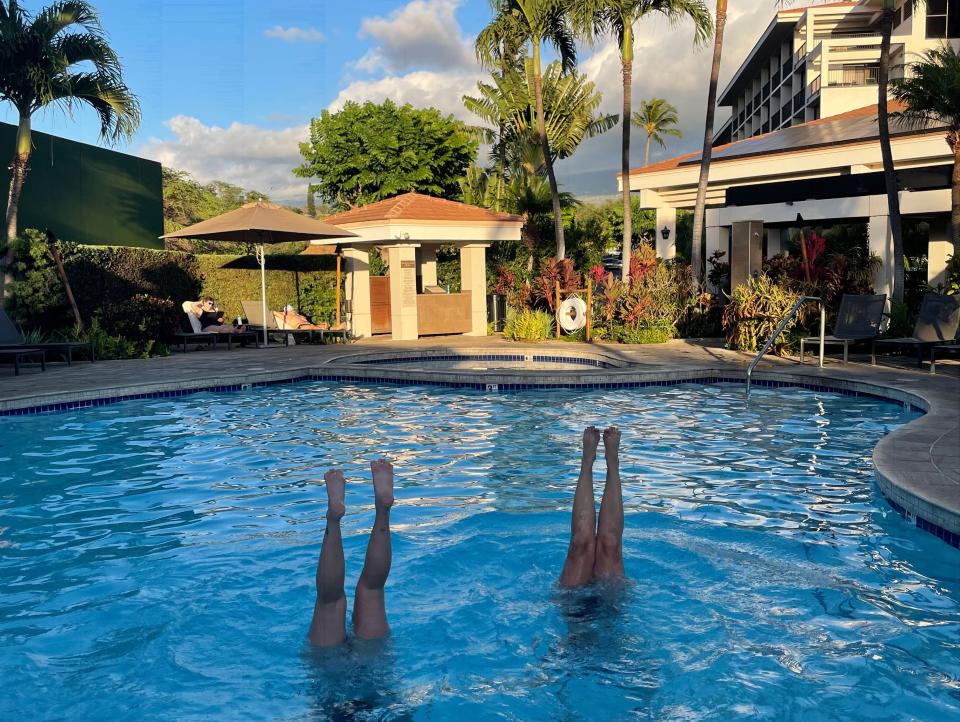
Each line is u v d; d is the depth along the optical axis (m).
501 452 8.52
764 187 17.58
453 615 4.42
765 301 16.34
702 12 21.16
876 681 3.69
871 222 18.27
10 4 16.38
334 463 8.15
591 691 3.64
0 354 13.64
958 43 38.09
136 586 4.98
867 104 40.81
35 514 6.51
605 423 10.03
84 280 17.66
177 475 7.72
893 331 15.47
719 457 8.17
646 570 5.02
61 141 21.92
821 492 6.84
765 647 4.04
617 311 20.23
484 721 3.42
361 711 3.51
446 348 17.89
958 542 5.29
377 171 38.50
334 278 23.81
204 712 3.52
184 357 17.08
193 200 60.47
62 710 3.56
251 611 4.58
